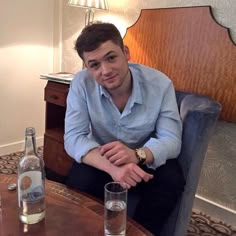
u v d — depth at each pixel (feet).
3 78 8.31
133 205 3.93
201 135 4.16
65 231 2.70
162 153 3.94
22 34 8.40
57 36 8.92
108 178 4.14
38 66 8.97
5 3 7.89
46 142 7.41
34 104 9.16
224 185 5.97
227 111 5.53
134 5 6.82
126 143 4.56
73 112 4.41
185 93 5.09
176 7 5.97
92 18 7.69
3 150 8.67
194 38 5.75
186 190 4.33
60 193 3.37
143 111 4.37
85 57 3.91
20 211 2.80
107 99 4.32
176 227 4.33
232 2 5.30
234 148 5.72
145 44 6.51
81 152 3.93
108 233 2.62
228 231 5.74
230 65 5.37
